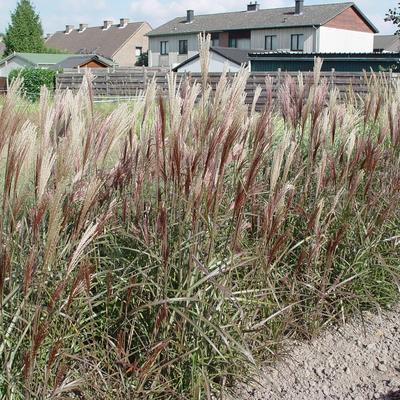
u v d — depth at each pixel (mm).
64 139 3043
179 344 3639
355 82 22875
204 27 77875
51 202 2840
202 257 3875
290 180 4934
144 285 3756
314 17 69750
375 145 5406
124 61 98062
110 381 3613
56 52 89312
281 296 4680
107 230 4004
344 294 4988
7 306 3330
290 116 5355
